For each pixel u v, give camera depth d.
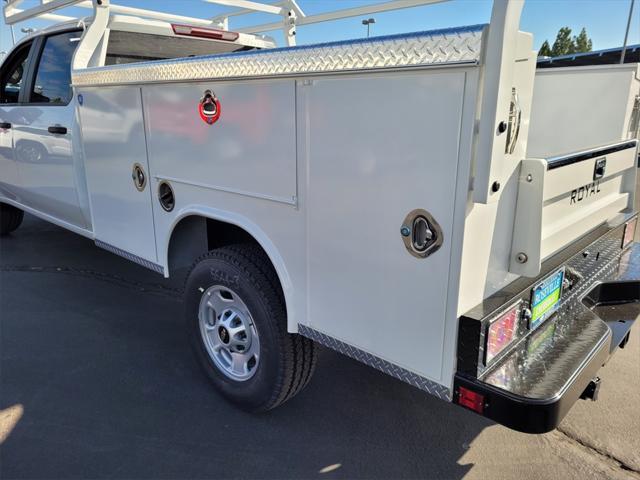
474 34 1.32
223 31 4.18
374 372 3.01
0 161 4.57
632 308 2.46
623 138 2.75
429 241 1.56
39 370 2.95
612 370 3.03
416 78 1.47
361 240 1.75
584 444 2.40
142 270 4.66
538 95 3.04
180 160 2.48
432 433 2.48
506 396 1.54
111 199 3.17
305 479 2.17
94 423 2.49
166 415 2.57
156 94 2.52
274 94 1.91
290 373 2.28
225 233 2.74
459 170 1.44
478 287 1.61
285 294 2.11
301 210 1.94
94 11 3.24
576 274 2.23
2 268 4.64
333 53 1.65
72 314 3.71
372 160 1.64
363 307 1.81
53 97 3.62
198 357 2.71
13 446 2.32
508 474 2.21
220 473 2.19
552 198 1.85
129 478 2.15
